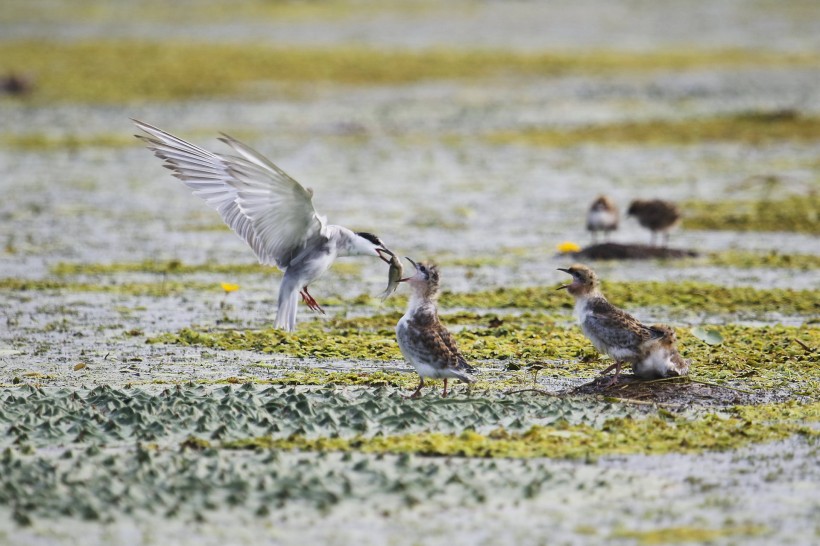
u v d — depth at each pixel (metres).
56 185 31.17
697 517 9.25
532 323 16.70
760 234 24.77
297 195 11.18
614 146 37.66
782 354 14.41
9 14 70.69
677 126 40.84
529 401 12.18
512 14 74.88
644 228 24.05
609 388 12.74
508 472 10.14
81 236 24.70
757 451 10.77
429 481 9.86
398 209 27.97
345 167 34.12
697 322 16.70
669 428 11.35
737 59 57.53
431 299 12.24
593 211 23.14
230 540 8.79
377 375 13.49
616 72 54.41
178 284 19.98
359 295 19.33
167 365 14.23
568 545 8.72
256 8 75.50
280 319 11.52
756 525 9.10
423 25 69.88
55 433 11.06
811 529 9.02
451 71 54.66
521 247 23.64
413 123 42.38
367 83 51.53
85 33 63.91
